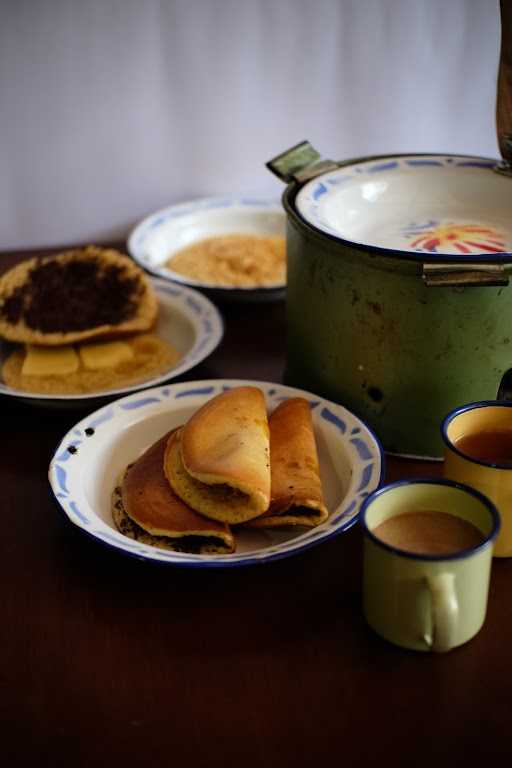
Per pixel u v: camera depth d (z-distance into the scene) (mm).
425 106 1137
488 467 550
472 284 591
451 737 485
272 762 472
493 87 1139
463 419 601
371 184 743
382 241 699
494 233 706
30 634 558
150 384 738
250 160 1128
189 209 1099
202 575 599
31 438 750
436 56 1101
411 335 639
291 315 741
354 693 511
